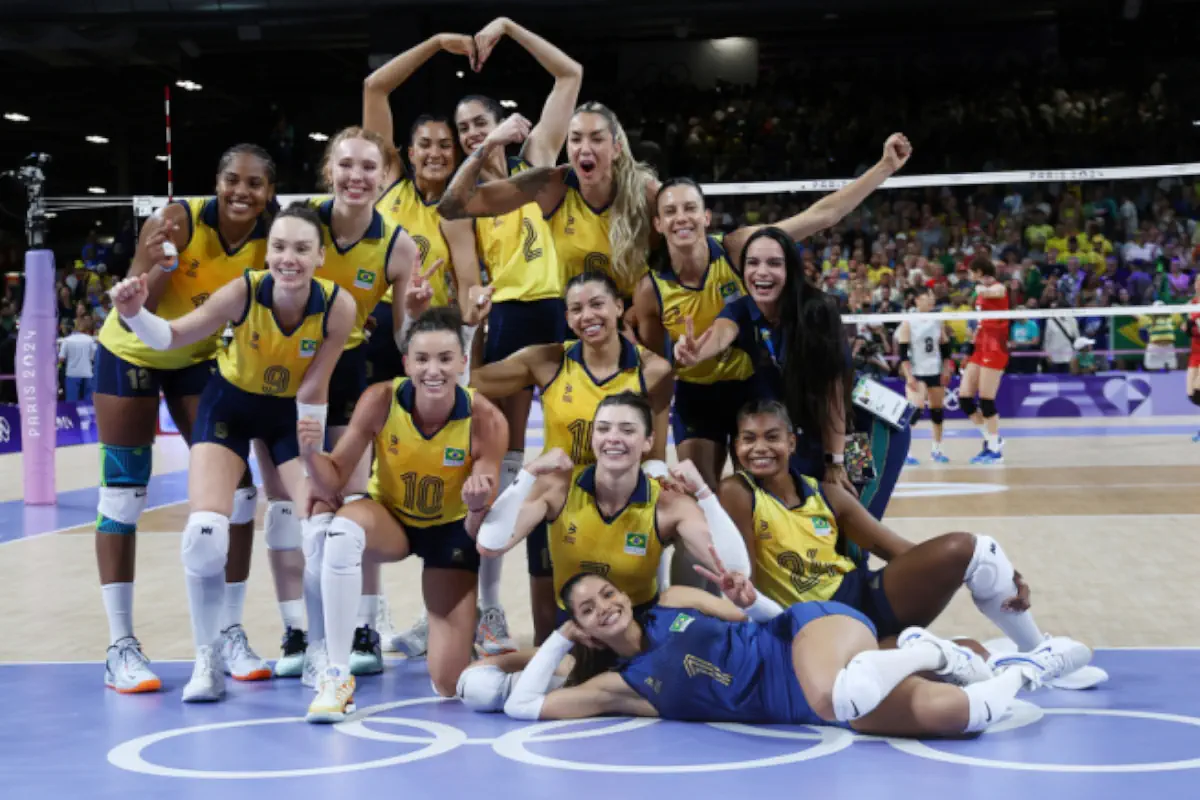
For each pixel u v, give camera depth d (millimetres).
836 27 23609
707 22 22516
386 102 5637
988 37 23938
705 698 3951
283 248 4250
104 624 5797
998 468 11602
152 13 16578
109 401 4727
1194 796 3088
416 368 4285
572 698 4074
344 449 4434
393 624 5738
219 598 4469
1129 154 21969
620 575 4246
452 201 4984
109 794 3293
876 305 17453
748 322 4805
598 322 4516
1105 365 17891
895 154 5207
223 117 23578
